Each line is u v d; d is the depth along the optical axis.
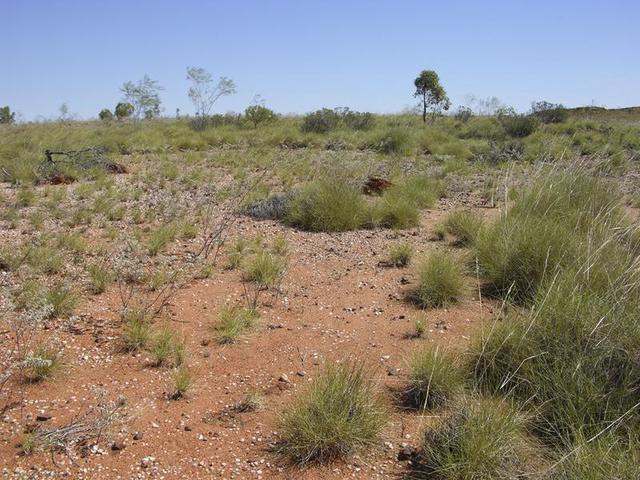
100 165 13.12
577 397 3.54
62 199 9.81
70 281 5.77
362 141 19.58
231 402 3.91
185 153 16.81
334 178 9.29
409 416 3.76
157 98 30.91
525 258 5.73
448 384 3.84
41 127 23.95
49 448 3.33
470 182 12.52
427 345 4.68
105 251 6.82
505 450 3.16
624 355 3.86
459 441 3.24
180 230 7.81
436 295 5.55
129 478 3.15
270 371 4.33
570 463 3.02
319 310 5.46
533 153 15.98
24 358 4.11
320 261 6.87
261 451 3.42
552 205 7.00
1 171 12.40
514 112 26.44
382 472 3.25
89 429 3.49
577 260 5.20
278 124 25.70
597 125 24.28
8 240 7.18
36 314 4.40
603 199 7.20
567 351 3.89
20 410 3.68
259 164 14.60
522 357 4.01
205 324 5.06
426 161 16.00
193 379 4.18
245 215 9.18
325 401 3.54
